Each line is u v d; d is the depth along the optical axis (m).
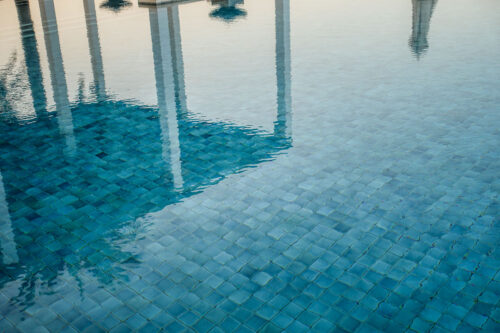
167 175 4.97
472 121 5.74
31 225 4.29
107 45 9.87
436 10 11.48
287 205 4.38
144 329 3.18
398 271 3.55
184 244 3.96
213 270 3.66
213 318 3.24
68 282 3.61
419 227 4.00
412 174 4.74
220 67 8.23
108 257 3.86
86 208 4.51
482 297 3.29
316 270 3.61
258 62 8.39
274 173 4.90
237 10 12.58
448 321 3.12
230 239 3.99
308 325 3.15
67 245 4.02
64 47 9.86
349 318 3.19
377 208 4.27
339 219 4.15
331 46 9.09
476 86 6.77
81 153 5.53
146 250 3.91
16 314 3.34
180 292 3.47
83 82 7.82
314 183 4.69
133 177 4.98
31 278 3.66
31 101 7.11
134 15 12.40
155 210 4.42
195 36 10.27
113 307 3.36
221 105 6.64
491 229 3.93
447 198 4.34
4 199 4.69
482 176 4.64
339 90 6.93
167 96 7.07
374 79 7.27
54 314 3.33
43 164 5.32
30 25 11.75
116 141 5.78
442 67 7.62
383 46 8.90
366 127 5.75
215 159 5.25
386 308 3.25
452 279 3.46
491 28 9.62
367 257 3.71
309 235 3.98
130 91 7.34
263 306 3.31
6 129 6.21
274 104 6.57
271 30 10.47
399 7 12.06
